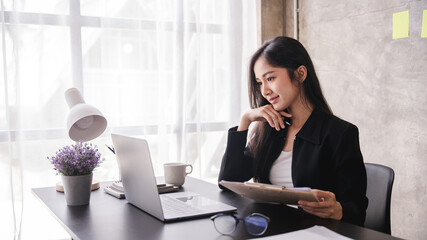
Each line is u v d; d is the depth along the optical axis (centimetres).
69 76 252
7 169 234
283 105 153
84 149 147
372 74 258
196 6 289
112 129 265
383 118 253
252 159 169
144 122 275
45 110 247
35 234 247
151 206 125
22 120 242
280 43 152
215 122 305
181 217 121
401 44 239
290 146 160
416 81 232
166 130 283
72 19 252
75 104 164
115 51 266
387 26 247
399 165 244
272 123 158
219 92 307
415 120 234
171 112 285
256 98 167
